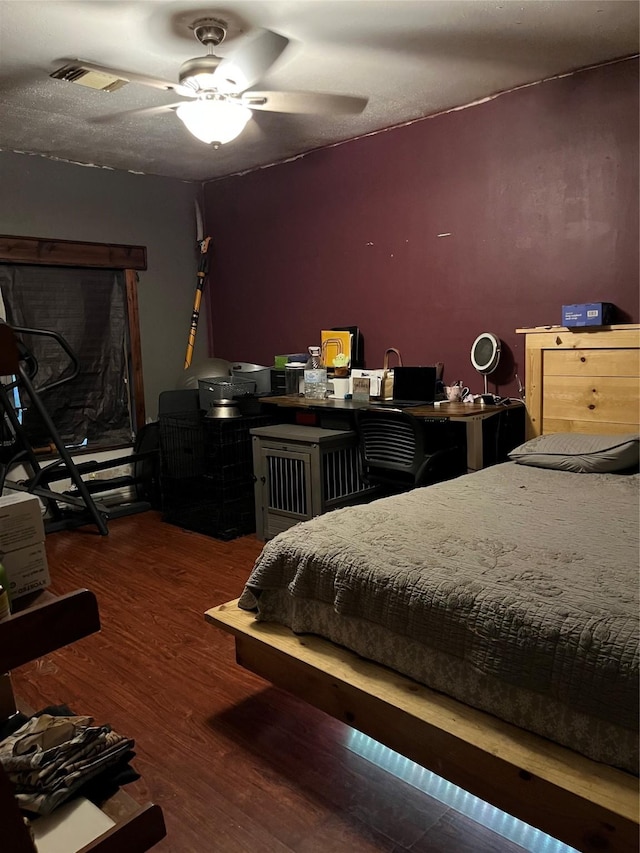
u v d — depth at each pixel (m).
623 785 1.34
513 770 1.43
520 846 1.57
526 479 2.71
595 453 2.78
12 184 4.15
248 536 4.07
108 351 4.75
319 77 3.09
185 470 4.23
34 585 1.15
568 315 3.09
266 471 3.87
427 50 2.81
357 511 2.26
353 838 1.62
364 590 1.79
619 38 2.74
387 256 4.03
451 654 1.62
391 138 3.89
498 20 2.54
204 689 2.31
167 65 2.90
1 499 1.15
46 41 2.63
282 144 4.13
